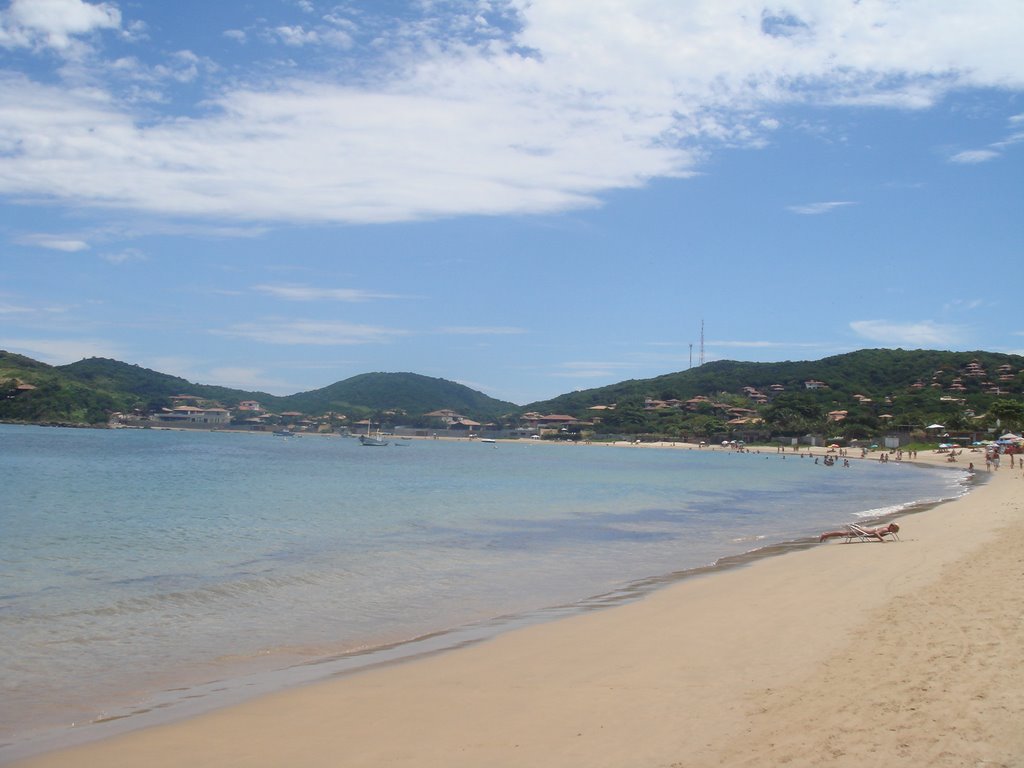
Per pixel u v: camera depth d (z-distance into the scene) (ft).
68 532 83.30
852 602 45.68
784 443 563.89
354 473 224.94
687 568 64.90
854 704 26.71
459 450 535.19
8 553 68.64
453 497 141.79
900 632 36.52
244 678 34.27
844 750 22.77
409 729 27.22
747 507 130.00
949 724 24.04
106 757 25.09
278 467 246.88
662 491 169.27
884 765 21.61
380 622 45.55
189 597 51.49
